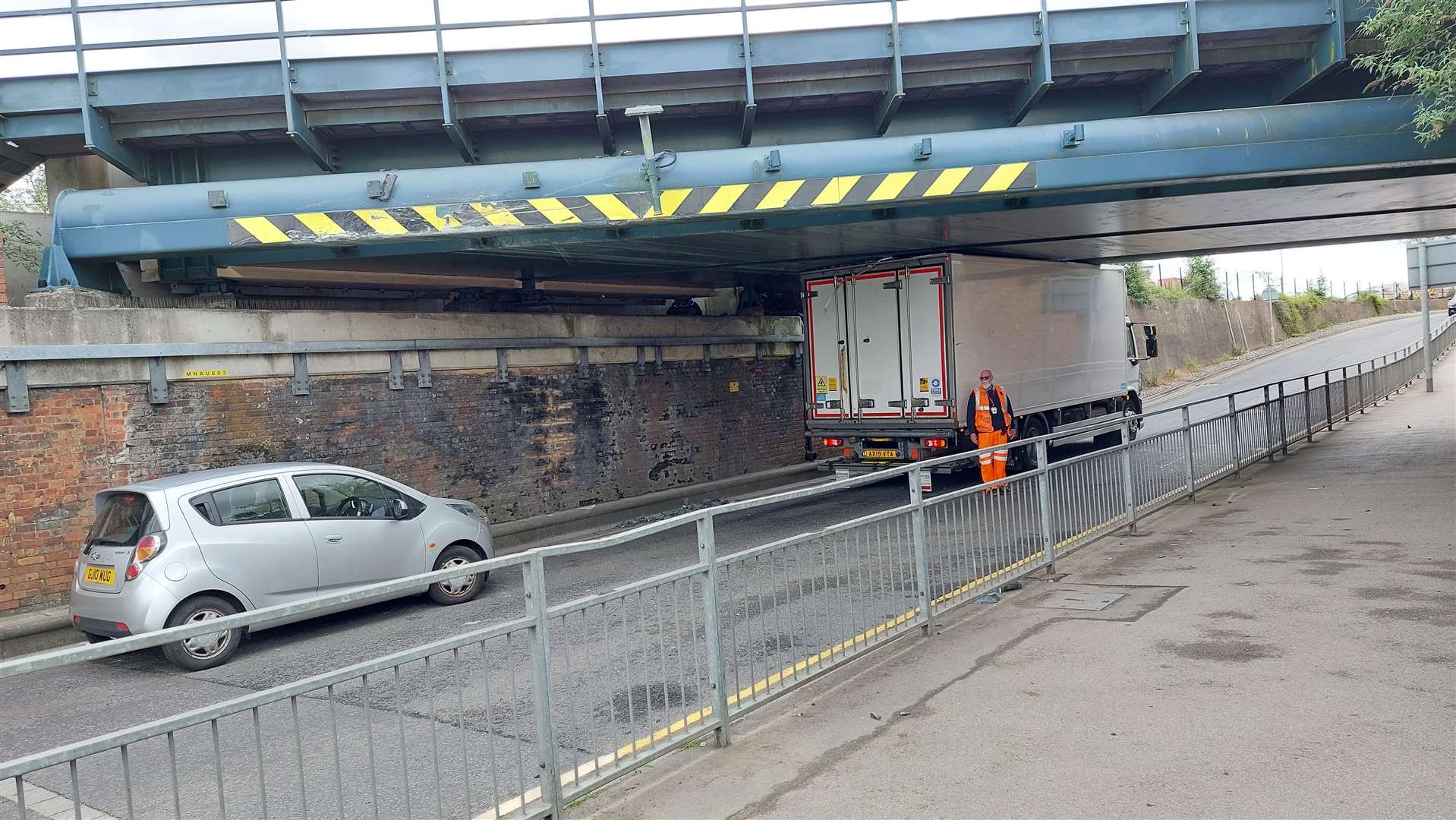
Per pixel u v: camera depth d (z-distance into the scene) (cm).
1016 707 500
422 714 602
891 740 470
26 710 682
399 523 924
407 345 1275
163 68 1045
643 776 452
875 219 1160
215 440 1092
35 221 1197
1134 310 4284
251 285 1288
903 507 644
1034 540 801
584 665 656
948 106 1209
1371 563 747
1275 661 536
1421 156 1057
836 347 1520
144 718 645
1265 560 791
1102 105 1211
